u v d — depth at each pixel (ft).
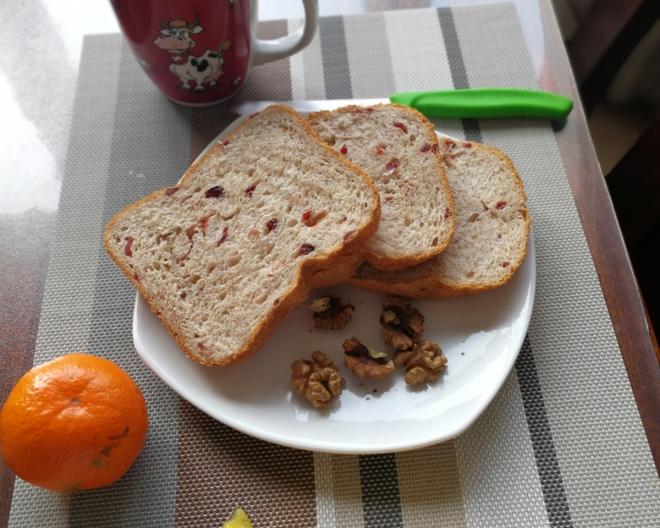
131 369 0.92
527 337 0.93
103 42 1.25
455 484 0.83
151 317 0.90
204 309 0.90
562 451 0.85
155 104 1.17
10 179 1.10
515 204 0.98
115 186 1.08
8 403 0.76
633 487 0.82
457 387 0.87
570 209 1.04
